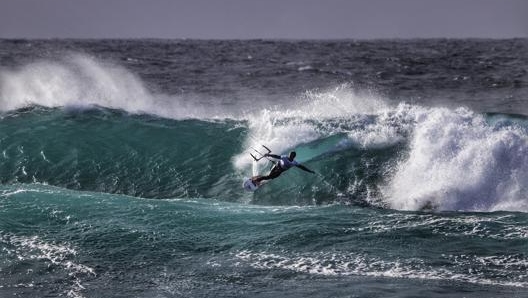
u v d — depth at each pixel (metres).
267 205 58.75
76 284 38.47
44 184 59.56
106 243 44.38
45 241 44.31
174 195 61.34
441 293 36.94
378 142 65.38
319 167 62.72
